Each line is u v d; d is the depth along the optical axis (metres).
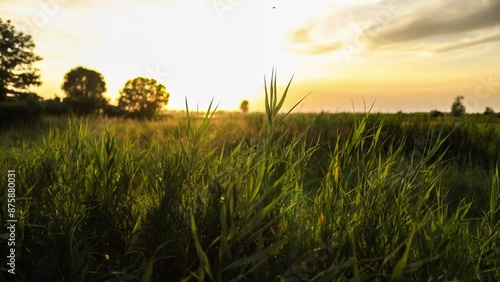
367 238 1.60
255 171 1.77
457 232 1.92
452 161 6.43
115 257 1.77
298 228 1.74
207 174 1.85
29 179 2.20
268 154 1.76
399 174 1.83
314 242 1.58
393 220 1.69
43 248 1.80
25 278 1.68
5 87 27.70
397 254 1.53
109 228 1.88
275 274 1.50
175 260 1.66
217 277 1.42
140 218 1.96
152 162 2.16
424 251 1.55
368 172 1.88
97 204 1.98
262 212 1.38
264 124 1.78
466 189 4.32
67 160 2.28
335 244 1.59
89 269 1.70
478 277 1.67
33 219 1.99
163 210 1.74
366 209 1.68
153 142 2.17
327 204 1.67
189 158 1.91
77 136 2.40
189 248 1.61
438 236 1.65
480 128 7.88
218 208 1.68
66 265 1.67
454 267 1.52
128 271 1.63
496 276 1.72
